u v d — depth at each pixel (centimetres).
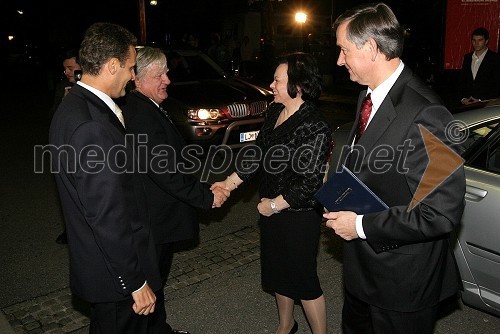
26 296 372
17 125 1112
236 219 510
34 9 2645
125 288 205
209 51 1612
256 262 418
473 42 606
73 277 216
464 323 324
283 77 254
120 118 220
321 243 441
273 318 337
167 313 345
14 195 614
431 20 1656
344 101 1298
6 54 5503
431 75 1384
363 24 182
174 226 282
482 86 604
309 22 2166
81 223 207
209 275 397
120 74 211
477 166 303
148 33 2489
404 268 192
